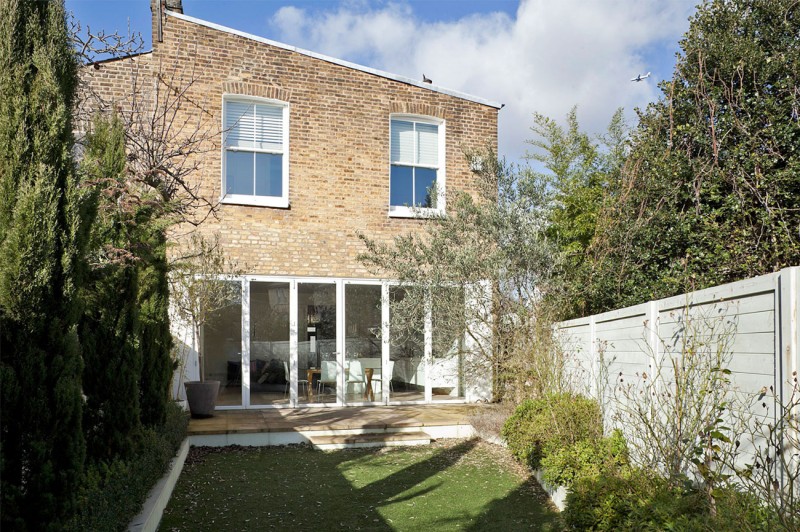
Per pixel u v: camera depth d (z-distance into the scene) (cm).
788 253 861
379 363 1362
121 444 606
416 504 711
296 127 1303
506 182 1180
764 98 960
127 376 623
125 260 638
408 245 1188
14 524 358
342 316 1329
